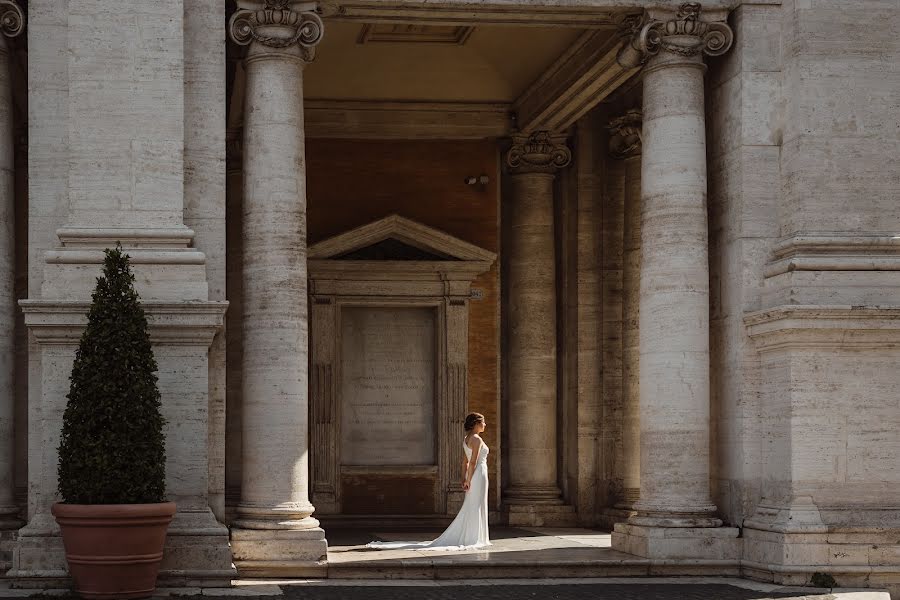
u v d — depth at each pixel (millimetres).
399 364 24656
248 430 17219
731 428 18219
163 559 16031
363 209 24781
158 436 15258
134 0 16844
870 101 17969
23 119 20938
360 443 24422
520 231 25000
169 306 16234
